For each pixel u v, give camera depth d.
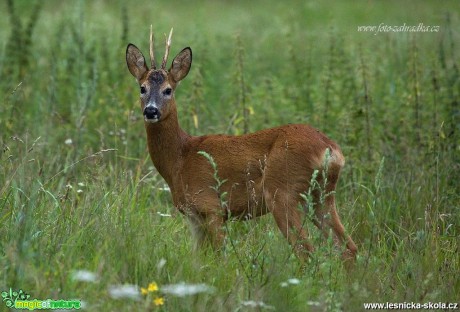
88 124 15.52
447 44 20.95
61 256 9.45
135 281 9.23
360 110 14.70
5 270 8.90
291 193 10.98
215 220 11.51
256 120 15.50
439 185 12.88
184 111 15.23
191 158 11.77
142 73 12.39
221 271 9.75
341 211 12.42
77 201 12.19
